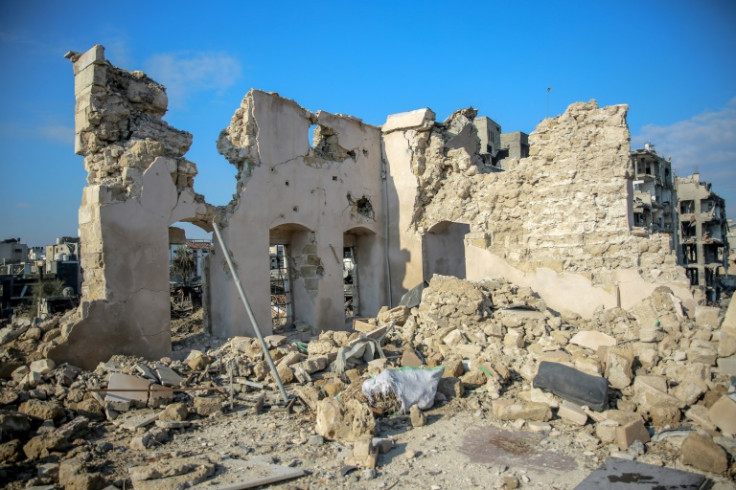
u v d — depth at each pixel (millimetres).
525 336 10508
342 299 15336
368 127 16875
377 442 6523
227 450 6660
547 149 13750
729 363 8008
